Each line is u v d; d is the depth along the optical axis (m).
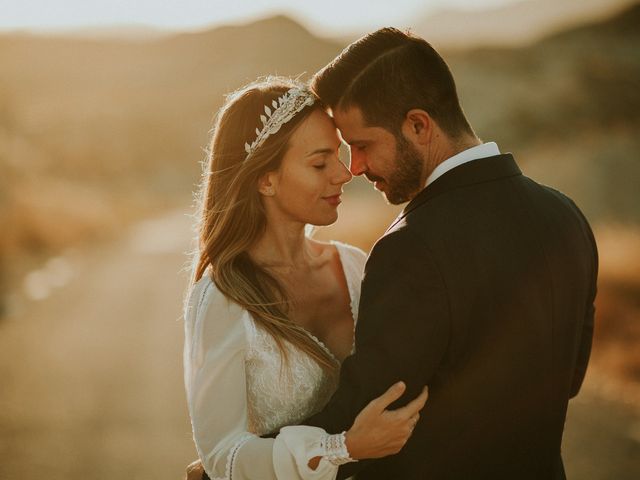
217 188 2.40
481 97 97.25
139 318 10.55
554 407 2.04
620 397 6.53
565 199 2.21
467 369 1.95
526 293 1.95
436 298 1.90
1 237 17.73
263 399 2.29
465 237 1.94
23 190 24.06
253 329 2.23
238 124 2.35
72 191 31.39
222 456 2.12
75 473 5.09
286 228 2.44
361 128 2.15
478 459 1.98
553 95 94.94
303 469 1.97
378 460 2.10
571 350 2.05
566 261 2.03
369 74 2.11
